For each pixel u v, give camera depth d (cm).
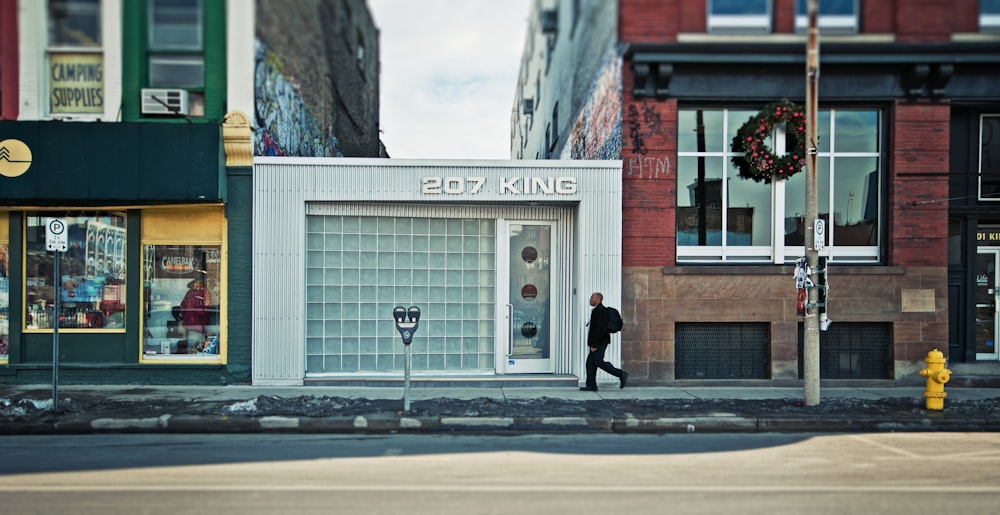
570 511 602
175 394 1149
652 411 1032
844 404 1079
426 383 1255
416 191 1251
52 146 1167
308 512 596
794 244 1312
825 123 1307
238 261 1238
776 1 1230
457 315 1327
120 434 948
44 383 1238
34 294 1261
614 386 1254
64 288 1260
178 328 1262
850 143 1307
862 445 886
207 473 730
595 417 991
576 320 1288
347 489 669
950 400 1134
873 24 1227
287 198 1238
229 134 1205
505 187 1253
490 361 1331
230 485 682
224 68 1212
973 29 1223
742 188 1308
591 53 1412
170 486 678
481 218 1327
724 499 640
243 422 966
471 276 1331
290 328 1237
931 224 1282
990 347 1361
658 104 1270
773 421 989
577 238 1284
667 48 1229
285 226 1237
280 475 723
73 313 1261
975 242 1333
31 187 1163
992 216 1325
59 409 1010
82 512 596
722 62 1245
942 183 1284
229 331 1238
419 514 592
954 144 1331
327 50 1644
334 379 1248
